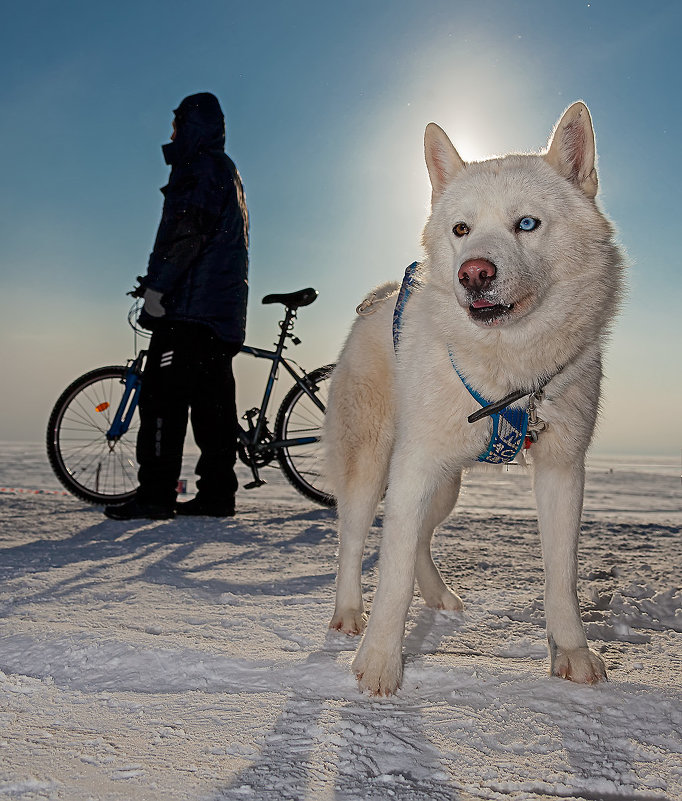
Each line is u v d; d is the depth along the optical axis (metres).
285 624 2.70
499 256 2.22
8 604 2.88
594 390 2.51
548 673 2.21
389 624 2.12
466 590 3.40
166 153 5.20
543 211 2.39
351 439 2.97
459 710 1.87
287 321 6.22
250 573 3.62
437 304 2.49
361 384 2.98
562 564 2.36
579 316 2.42
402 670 2.11
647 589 3.42
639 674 2.23
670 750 1.69
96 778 1.46
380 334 3.02
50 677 2.07
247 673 2.12
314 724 1.75
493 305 2.23
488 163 2.60
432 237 2.59
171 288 5.04
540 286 2.33
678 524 6.10
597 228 2.47
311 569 3.75
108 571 3.55
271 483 14.66
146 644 2.30
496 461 2.54
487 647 2.54
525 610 3.03
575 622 2.30
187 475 13.35
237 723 1.75
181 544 4.38
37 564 3.72
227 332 5.30
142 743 1.63
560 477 2.46
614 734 1.77
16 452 32.22
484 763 1.59
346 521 2.88
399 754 1.61
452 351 2.38
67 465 6.09
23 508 5.91
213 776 1.48
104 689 1.98
